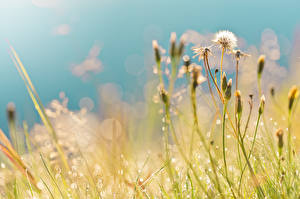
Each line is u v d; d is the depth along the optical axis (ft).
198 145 3.75
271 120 3.85
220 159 3.62
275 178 3.49
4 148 3.70
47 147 3.97
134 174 3.85
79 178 3.74
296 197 3.33
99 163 3.95
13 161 3.70
